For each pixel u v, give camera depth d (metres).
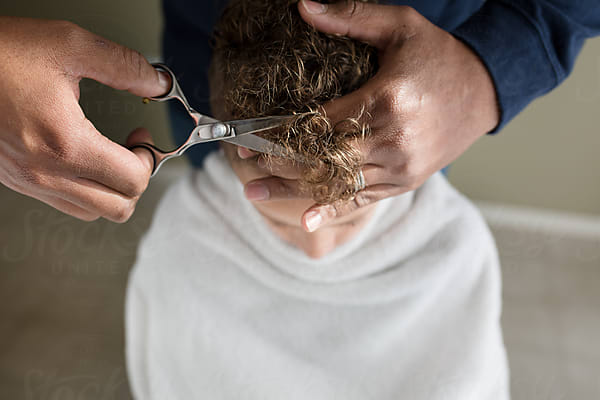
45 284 1.19
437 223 0.58
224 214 0.60
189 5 0.64
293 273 0.58
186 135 0.68
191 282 0.64
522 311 1.20
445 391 0.58
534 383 1.06
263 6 0.43
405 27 0.41
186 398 0.67
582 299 1.23
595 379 1.07
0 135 0.35
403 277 0.57
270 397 0.63
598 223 1.38
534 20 0.47
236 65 0.42
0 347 1.08
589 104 1.19
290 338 0.63
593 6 0.49
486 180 1.37
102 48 0.36
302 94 0.39
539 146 1.28
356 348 0.61
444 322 0.61
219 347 0.65
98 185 0.39
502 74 0.46
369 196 0.42
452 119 0.44
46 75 0.34
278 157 0.38
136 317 0.71
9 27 0.34
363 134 0.38
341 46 0.41
